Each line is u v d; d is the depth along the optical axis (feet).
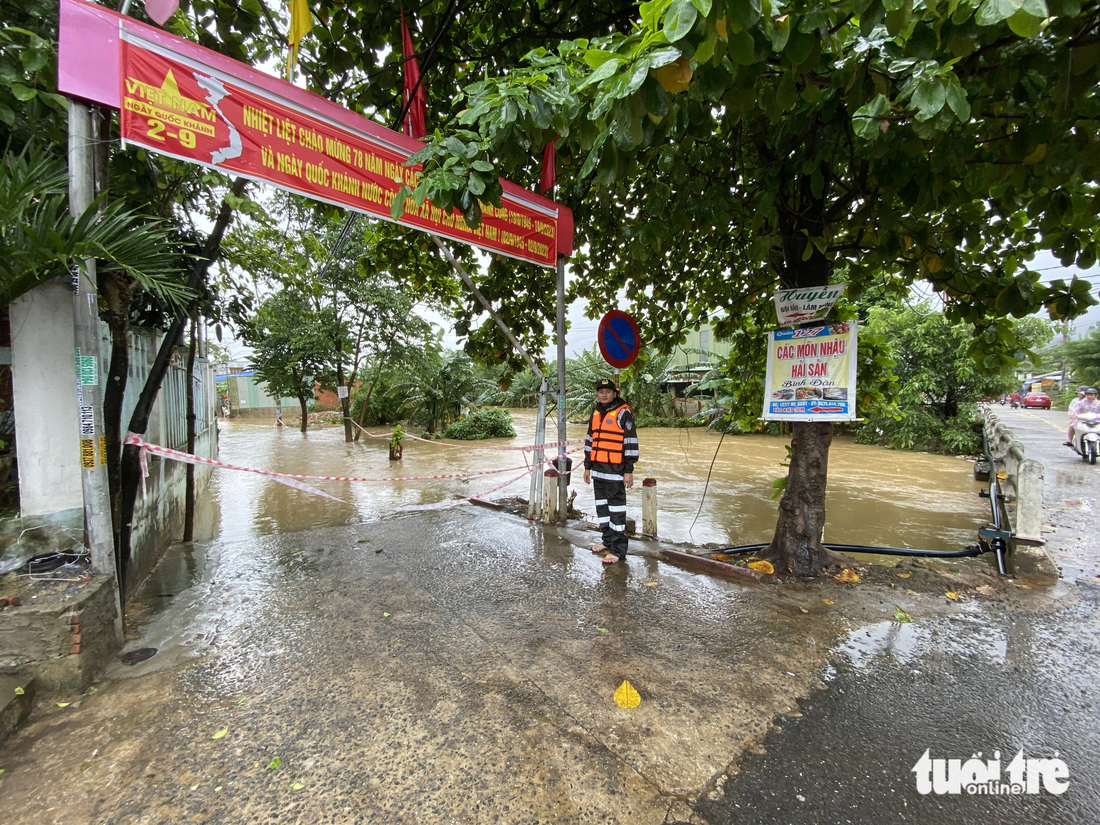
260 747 7.13
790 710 7.91
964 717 7.72
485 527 18.80
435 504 22.74
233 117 9.96
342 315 55.83
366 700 8.20
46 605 8.32
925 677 8.75
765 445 50.19
